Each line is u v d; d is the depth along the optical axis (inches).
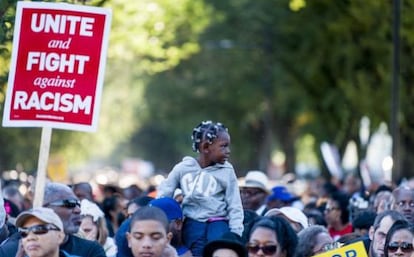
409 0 2169.0
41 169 780.6
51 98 789.2
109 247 887.1
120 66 3452.3
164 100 3393.2
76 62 791.1
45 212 660.7
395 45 1840.6
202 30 3004.4
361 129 2886.3
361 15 2351.1
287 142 3344.0
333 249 723.4
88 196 1112.8
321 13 2568.9
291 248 692.1
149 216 655.1
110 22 792.9
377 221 802.2
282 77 2824.8
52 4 790.5
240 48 3038.9
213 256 658.2
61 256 681.6
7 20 1033.5
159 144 5344.5
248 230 712.4
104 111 4338.1
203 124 805.2
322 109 2738.7
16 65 791.1
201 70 3176.7
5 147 3366.1
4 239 815.1
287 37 2817.4
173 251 693.9
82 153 4158.5
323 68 2620.6
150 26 1955.0
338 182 2014.0
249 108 3272.6
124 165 5255.9
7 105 789.9
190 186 800.3
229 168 807.1
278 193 1200.2
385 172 2057.1
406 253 759.1
